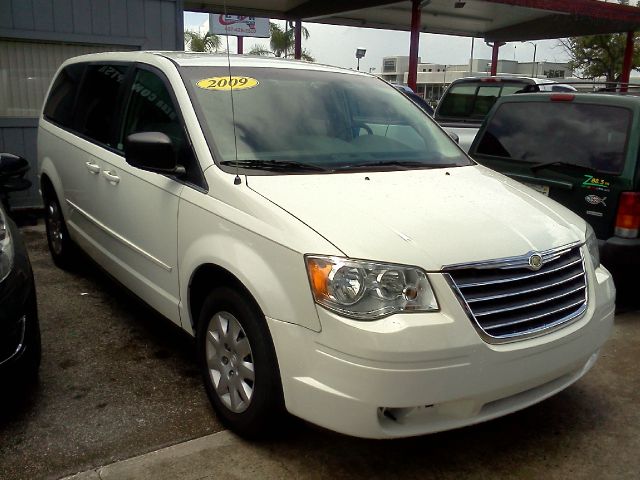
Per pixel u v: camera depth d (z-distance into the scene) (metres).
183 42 8.45
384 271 2.59
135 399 3.54
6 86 7.65
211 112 3.58
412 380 2.53
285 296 2.73
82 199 4.81
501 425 3.42
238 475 2.90
